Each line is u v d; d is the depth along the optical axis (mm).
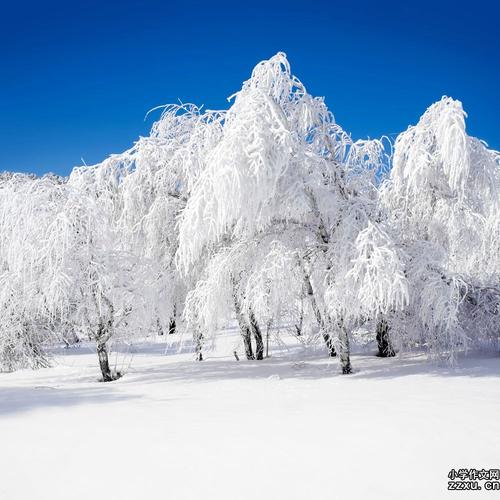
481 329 13430
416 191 12469
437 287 11086
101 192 14961
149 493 4328
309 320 13805
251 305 11977
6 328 18297
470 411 6828
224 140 10414
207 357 19391
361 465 4809
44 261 12742
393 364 12883
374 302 10383
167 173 15250
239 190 9883
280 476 4613
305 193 11312
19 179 13922
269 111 10922
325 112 12336
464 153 10969
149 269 14578
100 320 13695
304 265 12500
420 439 5551
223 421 6801
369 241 10305
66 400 9086
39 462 5191
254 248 12328
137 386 11406
